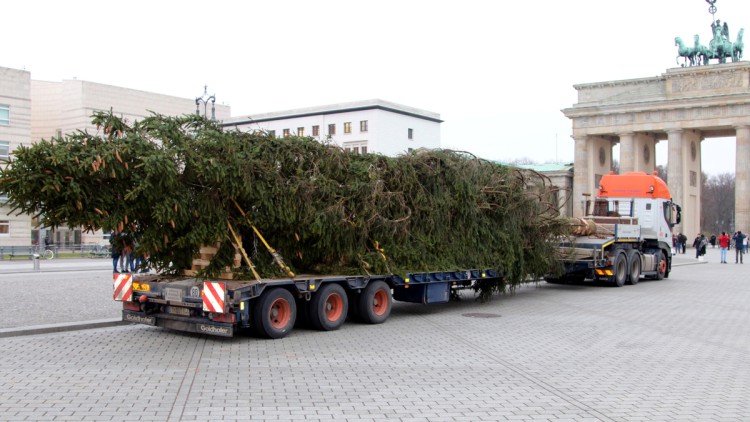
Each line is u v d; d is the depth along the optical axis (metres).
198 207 11.27
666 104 76.56
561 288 23.33
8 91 61.34
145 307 12.52
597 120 82.06
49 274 27.58
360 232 13.74
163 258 12.10
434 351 11.08
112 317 14.23
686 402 7.89
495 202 17.33
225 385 8.51
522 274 18.39
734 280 27.08
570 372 9.52
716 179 145.25
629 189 27.14
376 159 14.46
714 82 74.75
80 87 75.81
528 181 18.88
